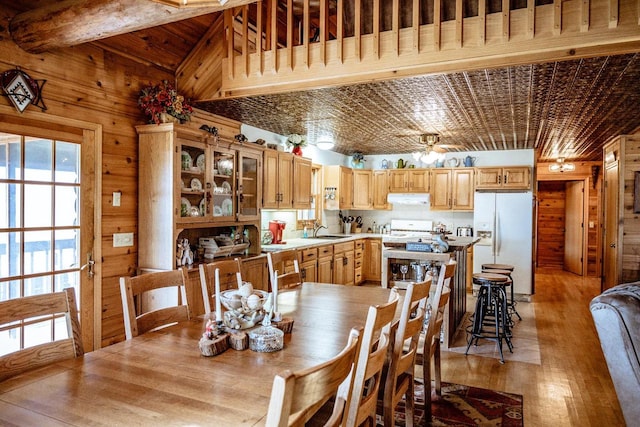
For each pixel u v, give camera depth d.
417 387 3.21
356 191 7.78
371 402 1.54
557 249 10.37
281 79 3.54
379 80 3.27
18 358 1.51
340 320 2.21
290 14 3.48
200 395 1.32
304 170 5.89
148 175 3.56
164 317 2.13
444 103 4.12
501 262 6.60
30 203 2.84
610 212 5.21
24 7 2.77
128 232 3.55
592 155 7.97
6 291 2.71
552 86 3.51
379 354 1.43
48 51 2.92
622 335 1.98
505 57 2.87
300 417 1.04
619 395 2.01
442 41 2.99
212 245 4.05
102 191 3.32
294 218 6.57
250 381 1.42
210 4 2.28
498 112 4.45
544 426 2.61
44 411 1.21
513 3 2.94
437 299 2.62
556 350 4.05
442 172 7.27
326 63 3.36
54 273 2.99
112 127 3.41
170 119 3.54
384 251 4.22
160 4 2.28
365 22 3.39
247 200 4.54
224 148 4.08
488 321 4.93
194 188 3.75
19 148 2.77
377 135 5.96
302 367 1.56
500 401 2.95
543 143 6.52
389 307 1.45
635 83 3.40
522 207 6.52
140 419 1.16
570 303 6.22
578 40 2.68
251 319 1.98
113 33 2.57
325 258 5.91
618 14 2.59
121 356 1.66
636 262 4.60
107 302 3.36
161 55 3.79
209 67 3.91
